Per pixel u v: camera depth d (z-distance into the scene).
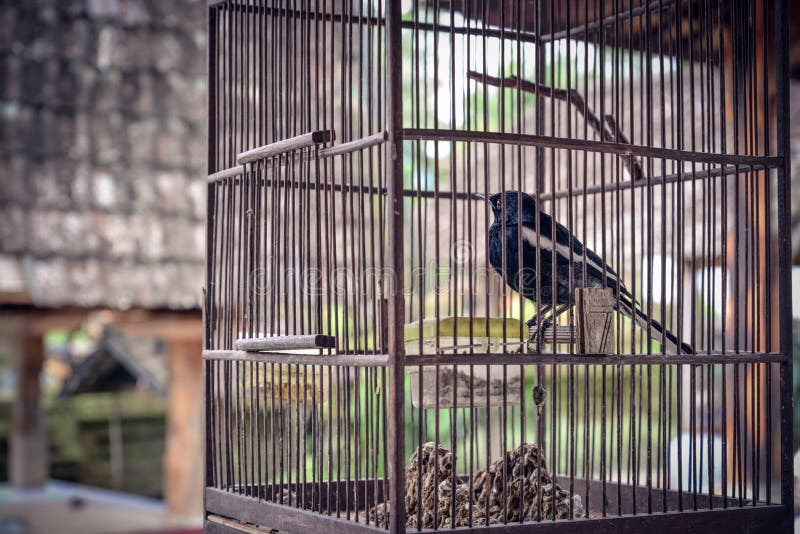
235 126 4.02
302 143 3.46
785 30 3.93
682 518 3.54
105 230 9.87
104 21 10.80
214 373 4.19
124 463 20.20
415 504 3.90
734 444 3.76
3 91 10.10
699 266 5.82
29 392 15.03
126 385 16.22
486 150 3.24
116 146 10.30
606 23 4.55
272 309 3.66
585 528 3.36
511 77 3.87
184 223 10.22
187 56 11.03
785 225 3.89
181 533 9.56
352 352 3.81
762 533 3.69
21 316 10.41
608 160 5.43
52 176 9.91
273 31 3.77
